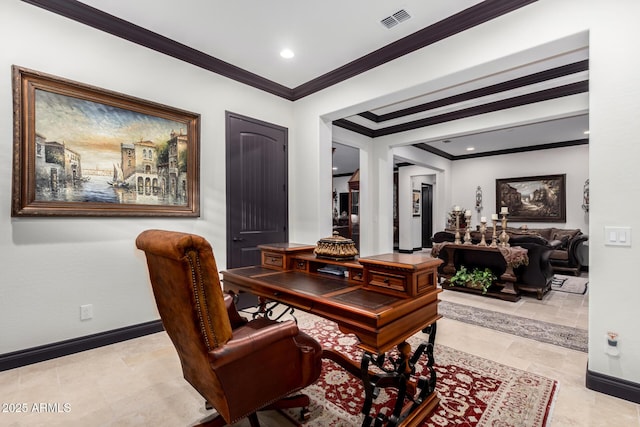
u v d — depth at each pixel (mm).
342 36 2998
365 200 5961
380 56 3250
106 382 2145
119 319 2834
